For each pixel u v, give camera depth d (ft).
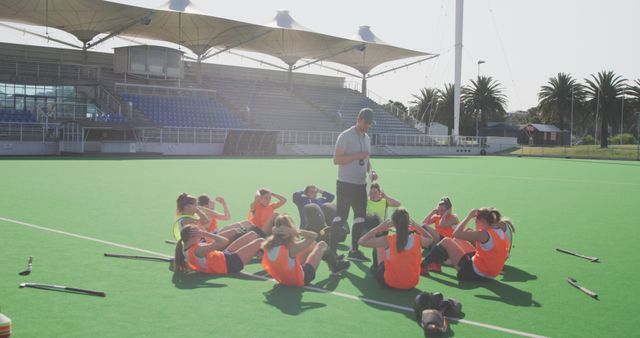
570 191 57.31
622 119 216.33
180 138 129.18
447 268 22.24
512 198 49.37
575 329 15.30
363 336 14.29
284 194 47.26
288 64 187.32
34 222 30.55
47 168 70.44
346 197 23.54
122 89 142.61
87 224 30.30
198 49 161.17
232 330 14.53
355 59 196.44
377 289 18.85
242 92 173.99
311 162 102.68
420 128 230.48
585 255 25.43
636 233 31.50
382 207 28.07
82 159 94.58
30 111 118.73
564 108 234.17
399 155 169.99
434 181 66.90
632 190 59.21
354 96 205.57
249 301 17.11
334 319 15.60
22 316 15.26
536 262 23.79
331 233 23.45
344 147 23.40
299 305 16.81
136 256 22.45
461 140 198.08
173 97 147.23
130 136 122.72
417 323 15.39
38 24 139.33
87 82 132.26
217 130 135.23
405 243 18.22
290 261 18.29
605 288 19.69
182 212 22.20
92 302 16.65
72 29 141.49
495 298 18.17
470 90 250.78
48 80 124.57
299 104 181.16
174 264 20.56
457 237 20.10
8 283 18.44
